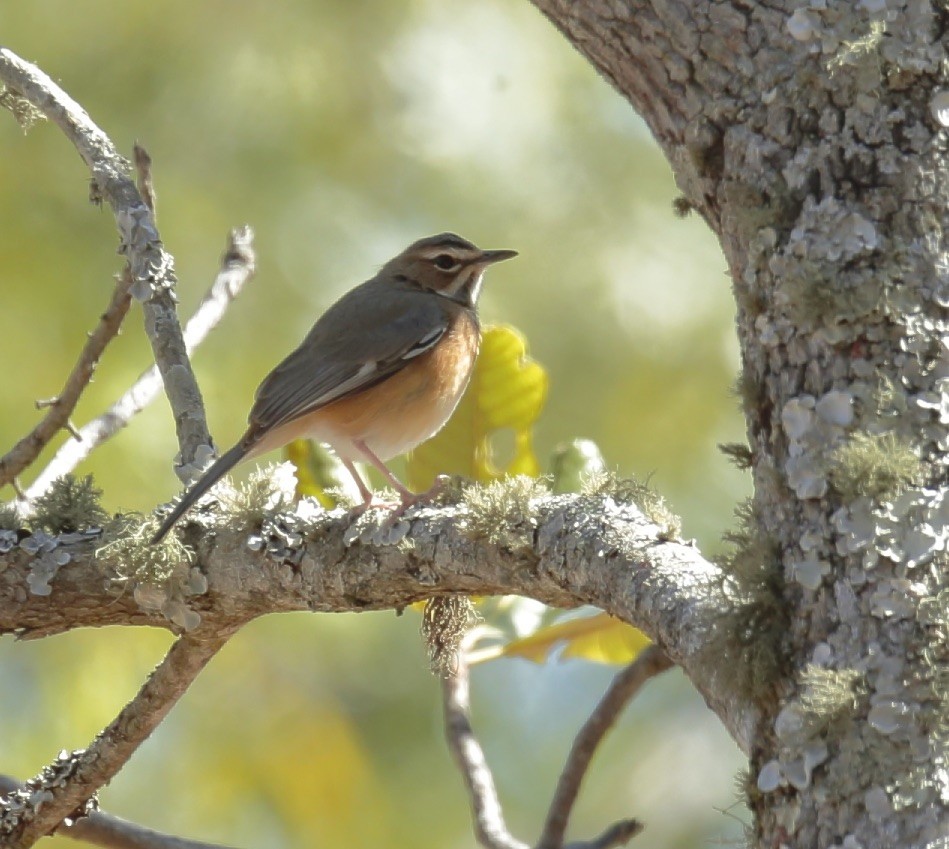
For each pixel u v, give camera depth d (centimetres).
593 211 1483
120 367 1360
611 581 626
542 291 1455
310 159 1475
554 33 1539
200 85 1465
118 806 1391
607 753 1616
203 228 1437
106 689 1337
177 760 1418
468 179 1482
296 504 778
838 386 559
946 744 504
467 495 716
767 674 542
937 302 557
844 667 525
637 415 1429
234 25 1483
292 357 1138
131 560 756
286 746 1426
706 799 1579
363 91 1491
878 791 502
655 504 682
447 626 823
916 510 532
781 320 579
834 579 538
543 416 1419
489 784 958
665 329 1447
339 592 730
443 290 1241
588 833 1572
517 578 676
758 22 612
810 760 514
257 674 1437
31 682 1351
